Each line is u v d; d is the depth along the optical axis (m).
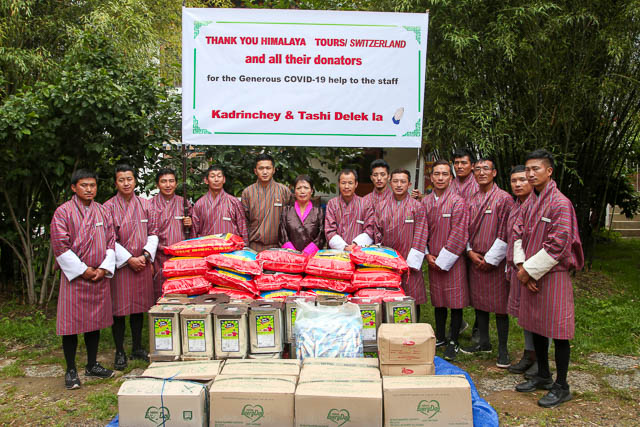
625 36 5.12
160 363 2.83
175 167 5.06
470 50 5.36
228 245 3.56
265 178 4.16
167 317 2.99
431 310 5.31
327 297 3.31
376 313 3.10
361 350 2.94
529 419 2.97
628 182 7.99
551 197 3.14
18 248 5.54
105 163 5.13
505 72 5.48
